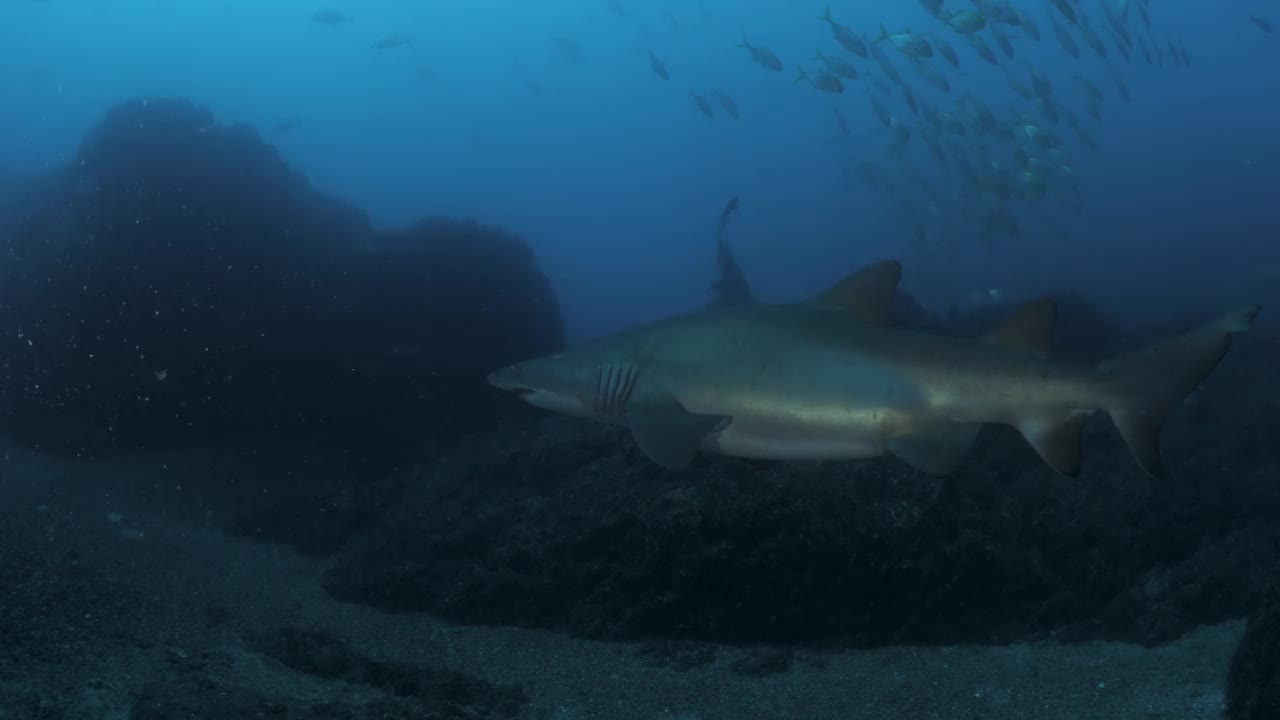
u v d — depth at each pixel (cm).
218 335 1327
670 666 688
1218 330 443
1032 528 764
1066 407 439
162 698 440
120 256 1319
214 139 1480
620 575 762
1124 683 586
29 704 430
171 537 965
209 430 1316
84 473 1136
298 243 1448
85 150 1473
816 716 576
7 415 1241
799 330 458
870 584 711
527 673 676
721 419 455
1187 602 711
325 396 1346
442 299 1428
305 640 639
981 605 728
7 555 733
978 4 1825
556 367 502
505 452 1012
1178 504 796
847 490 724
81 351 1265
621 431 980
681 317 489
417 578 852
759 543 710
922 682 625
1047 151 2041
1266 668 467
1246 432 895
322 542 1050
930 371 441
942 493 738
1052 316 446
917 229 3180
